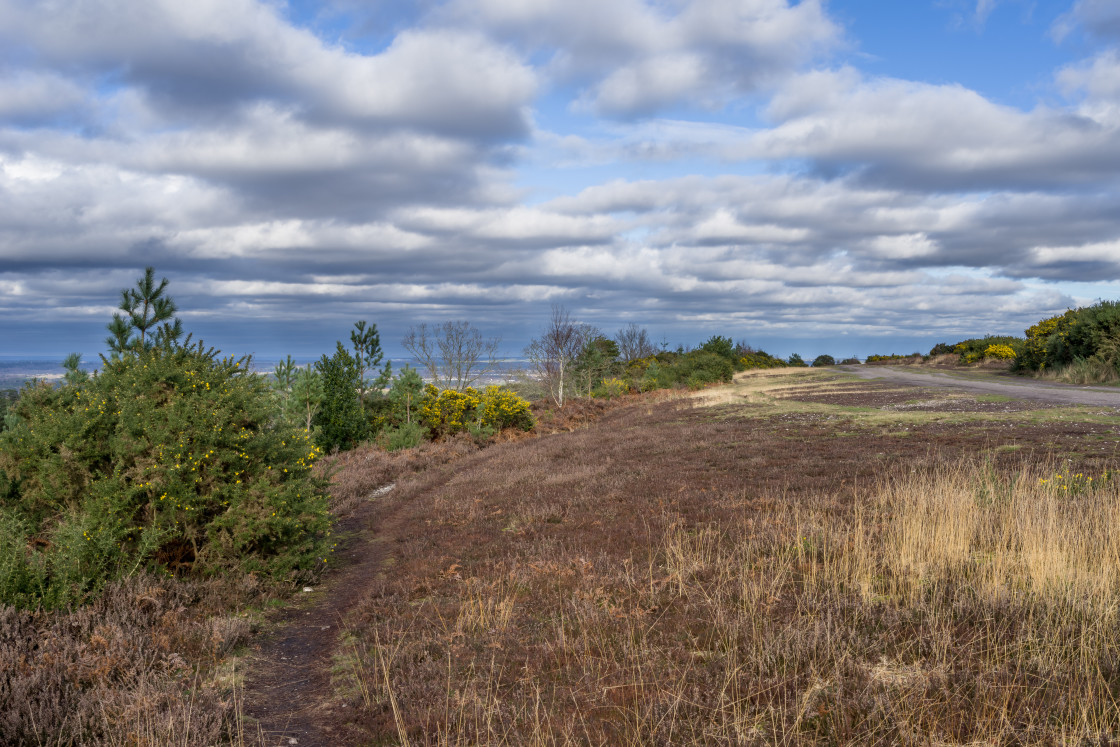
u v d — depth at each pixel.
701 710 4.07
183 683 5.11
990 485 9.13
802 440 16.88
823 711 3.94
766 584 6.19
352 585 8.29
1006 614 5.09
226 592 7.00
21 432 8.16
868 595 5.68
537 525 9.86
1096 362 30.84
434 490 14.99
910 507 8.12
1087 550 6.34
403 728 4.05
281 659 5.83
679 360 55.53
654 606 5.96
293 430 9.02
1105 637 4.59
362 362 26.14
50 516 7.57
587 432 25.00
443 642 5.54
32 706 4.15
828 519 8.42
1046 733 3.54
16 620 5.25
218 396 8.22
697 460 15.07
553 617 5.99
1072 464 11.12
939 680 4.15
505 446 23.50
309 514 8.26
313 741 4.27
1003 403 22.36
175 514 7.39
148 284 12.51
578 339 44.53
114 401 8.09
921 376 44.28
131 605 6.12
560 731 3.94
